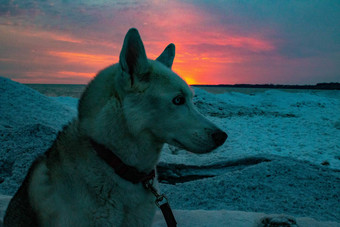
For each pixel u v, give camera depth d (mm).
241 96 9367
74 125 650
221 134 657
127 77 611
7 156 2076
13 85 5277
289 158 2471
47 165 625
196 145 651
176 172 2482
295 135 4512
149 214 642
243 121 5738
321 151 3482
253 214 1059
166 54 809
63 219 579
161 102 637
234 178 1984
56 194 593
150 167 651
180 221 1022
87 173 591
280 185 1854
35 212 620
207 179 2062
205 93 8328
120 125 613
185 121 653
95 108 632
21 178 1817
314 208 1571
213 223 994
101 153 597
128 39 606
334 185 1856
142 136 628
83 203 582
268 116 6512
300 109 7852
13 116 4148
